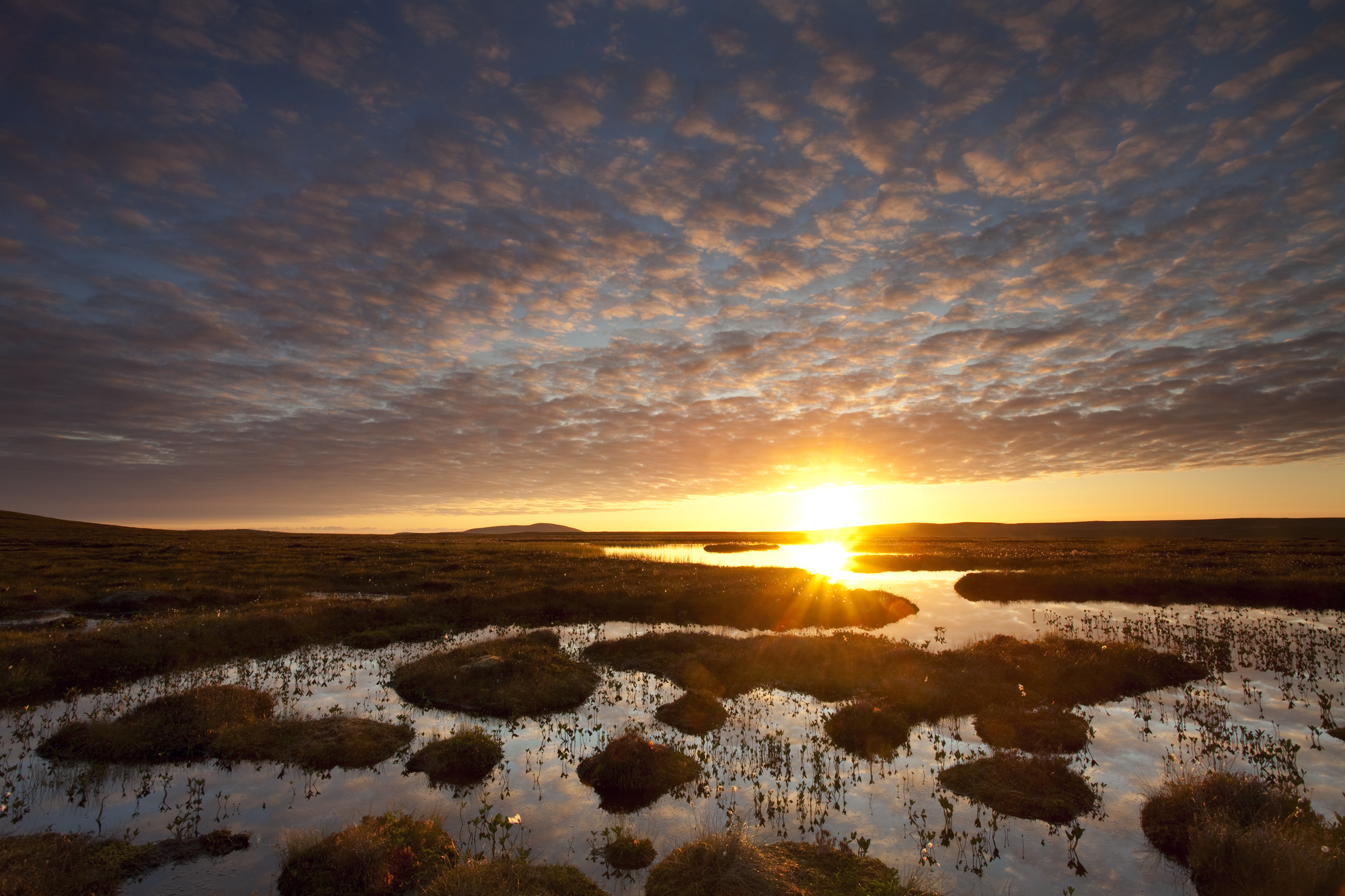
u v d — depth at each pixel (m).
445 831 9.84
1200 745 12.94
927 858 9.18
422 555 51.62
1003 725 13.91
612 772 11.55
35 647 18.03
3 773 11.59
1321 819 9.40
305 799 10.95
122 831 9.74
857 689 16.69
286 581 35.25
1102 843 9.58
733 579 36.25
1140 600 30.64
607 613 27.17
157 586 31.53
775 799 11.06
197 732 13.23
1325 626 24.11
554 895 7.92
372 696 16.61
